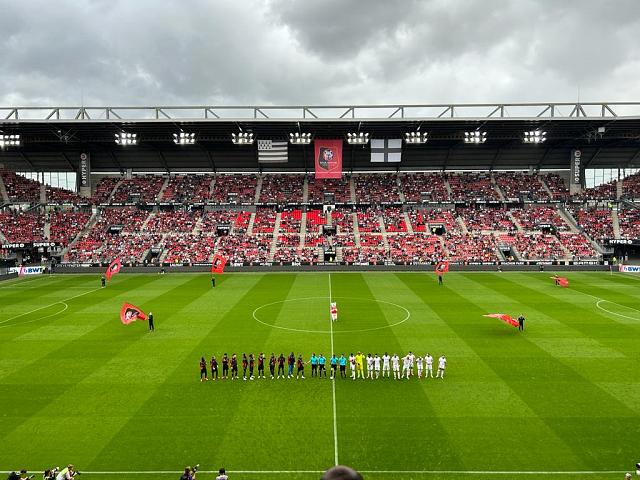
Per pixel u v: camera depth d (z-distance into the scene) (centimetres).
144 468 2088
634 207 9562
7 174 10244
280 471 2048
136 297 5762
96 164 10400
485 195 9994
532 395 2791
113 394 2848
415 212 9769
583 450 2194
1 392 2886
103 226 9319
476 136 8312
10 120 7600
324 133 8756
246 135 8281
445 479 1984
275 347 3741
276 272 8019
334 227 9350
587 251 8469
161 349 3688
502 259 8319
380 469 2053
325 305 5250
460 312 4862
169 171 10675
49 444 2289
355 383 3019
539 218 9456
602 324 4350
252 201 9938
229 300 5553
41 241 8775
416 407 2650
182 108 7931
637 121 7725
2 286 6675
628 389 2864
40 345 3797
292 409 2641
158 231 9194
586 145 9775
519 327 4141
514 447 2223
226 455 2178
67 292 6150
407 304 5281
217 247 8725
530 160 10306
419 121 7794
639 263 8638
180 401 2750
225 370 3131
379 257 8444
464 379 3052
